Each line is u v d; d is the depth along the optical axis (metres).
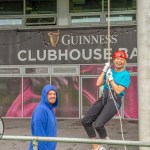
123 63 6.38
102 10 16.41
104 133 6.35
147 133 8.01
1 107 16.83
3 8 17.05
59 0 16.64
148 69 8.02
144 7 8.03
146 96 8.02
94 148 6.34
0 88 16.80
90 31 16.23
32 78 16.64
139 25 8.11
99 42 16.19
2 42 16.75
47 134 5.39
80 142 4.52
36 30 16.58
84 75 16.33
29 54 16.61
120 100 6.42
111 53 16.05
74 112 16.39
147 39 8.02
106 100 6.37
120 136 11.67
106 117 6.30
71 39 16.36
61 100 16.47
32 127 5.46
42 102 5.49
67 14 16.61
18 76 16.70
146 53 8.02
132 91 15.89
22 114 16.70
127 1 16.33
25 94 16.69
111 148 9.53
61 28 16.41
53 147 5.47
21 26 16.70
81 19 16.56
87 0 16.58
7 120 16.14
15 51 16.70
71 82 16.42
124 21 16.17
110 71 6.26
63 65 16.44
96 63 16.22
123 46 16.02
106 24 16.12
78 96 16.38
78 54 16.34
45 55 16.53
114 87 6.22
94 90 16.23
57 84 16.50
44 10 16.80
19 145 10.19
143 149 8.02
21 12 16.91
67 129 13.33
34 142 4.62
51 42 16.47
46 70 16.55
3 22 16.95
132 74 15.92
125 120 15.63
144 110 8.02
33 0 16.88
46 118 5.39
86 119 6.47
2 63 16.75
